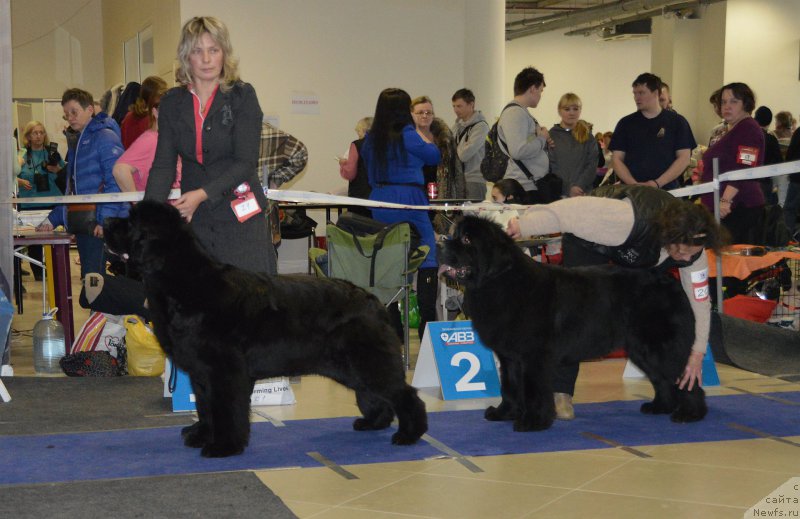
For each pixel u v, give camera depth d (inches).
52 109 704.4
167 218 143.4
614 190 177.5
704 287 178.2
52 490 133.7
